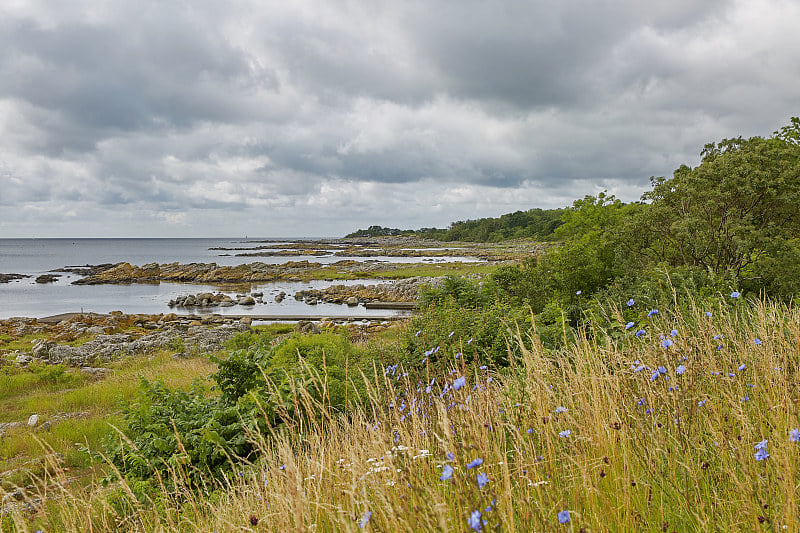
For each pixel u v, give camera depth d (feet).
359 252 474.08
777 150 40.93
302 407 13.66
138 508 11.98
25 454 32.37
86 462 27.71
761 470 6.77
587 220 68.80
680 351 9.89
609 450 7.84
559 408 8.21
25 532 9.59
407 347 28.86
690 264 41.39
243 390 22.99
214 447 18.15
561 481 7.76
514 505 6.87
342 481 8.89
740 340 11.82
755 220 39.45
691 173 42.55
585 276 46.39
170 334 101.81
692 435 7.87
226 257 477.77
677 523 6.68
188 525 12.20
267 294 195.83
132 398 45.19
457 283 46.80
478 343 25.32
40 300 191.83
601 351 11.37
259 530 8.55
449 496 7.04
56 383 58.44
